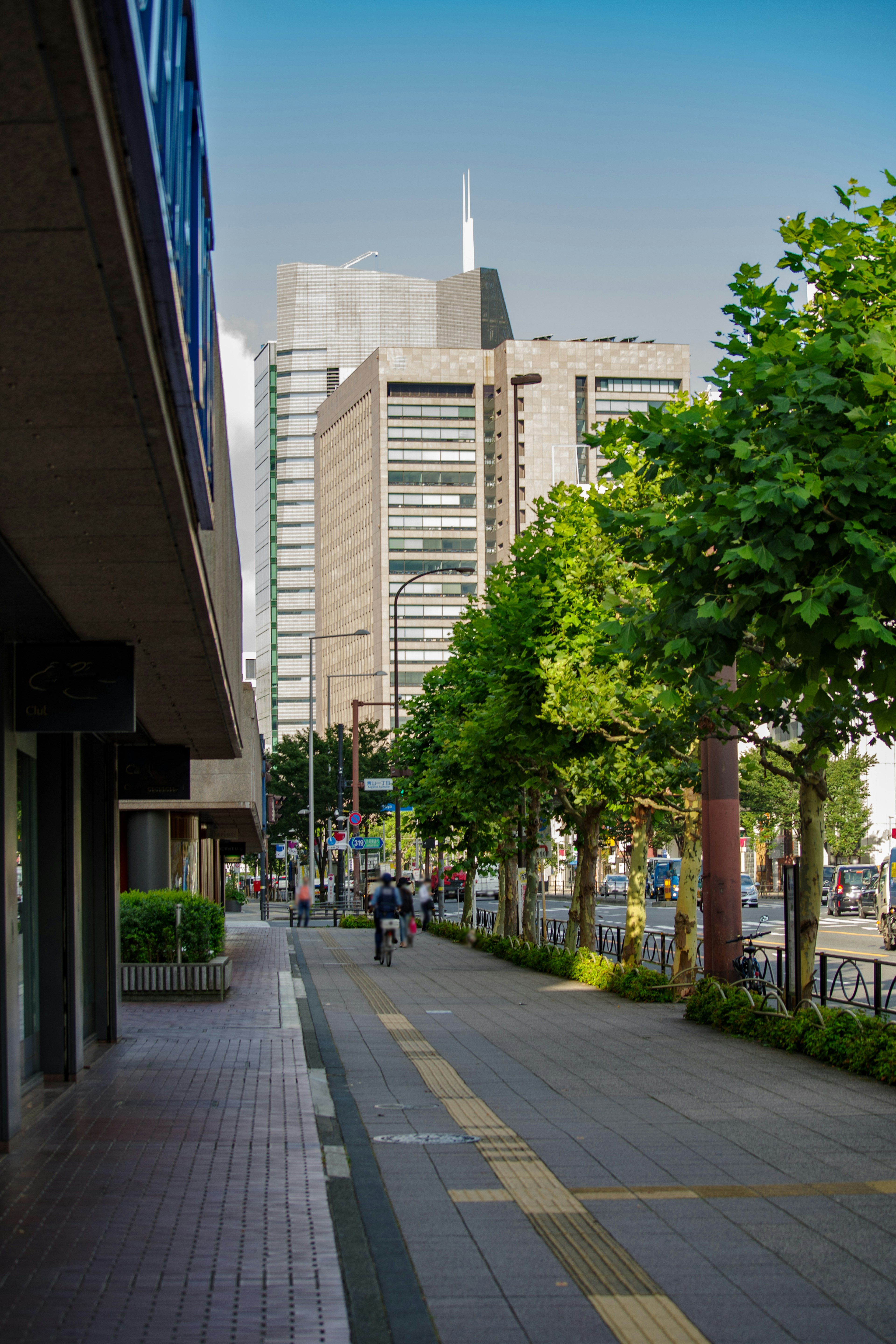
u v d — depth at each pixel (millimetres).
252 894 109250
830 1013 15281
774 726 15578
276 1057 14711
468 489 150750
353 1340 5727
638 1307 6211
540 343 147875
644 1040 16797
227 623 14547
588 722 20062
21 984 12039
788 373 10609
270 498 195500
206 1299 6113
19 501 7160
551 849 68125
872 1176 8945
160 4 5309
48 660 10289
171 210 5816
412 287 199625
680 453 11086
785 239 12617
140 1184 8508
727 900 19125
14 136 3916
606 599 11930
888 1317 6062
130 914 21516
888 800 83188
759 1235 7465
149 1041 16156
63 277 4695
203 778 28188
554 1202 8273
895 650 10211
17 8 3410
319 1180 8594
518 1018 19719
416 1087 13211
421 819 42344
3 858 9797
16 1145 9773
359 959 34844
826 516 10086
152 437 6203
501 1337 5801
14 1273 6543
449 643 145250
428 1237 7453
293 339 196875
